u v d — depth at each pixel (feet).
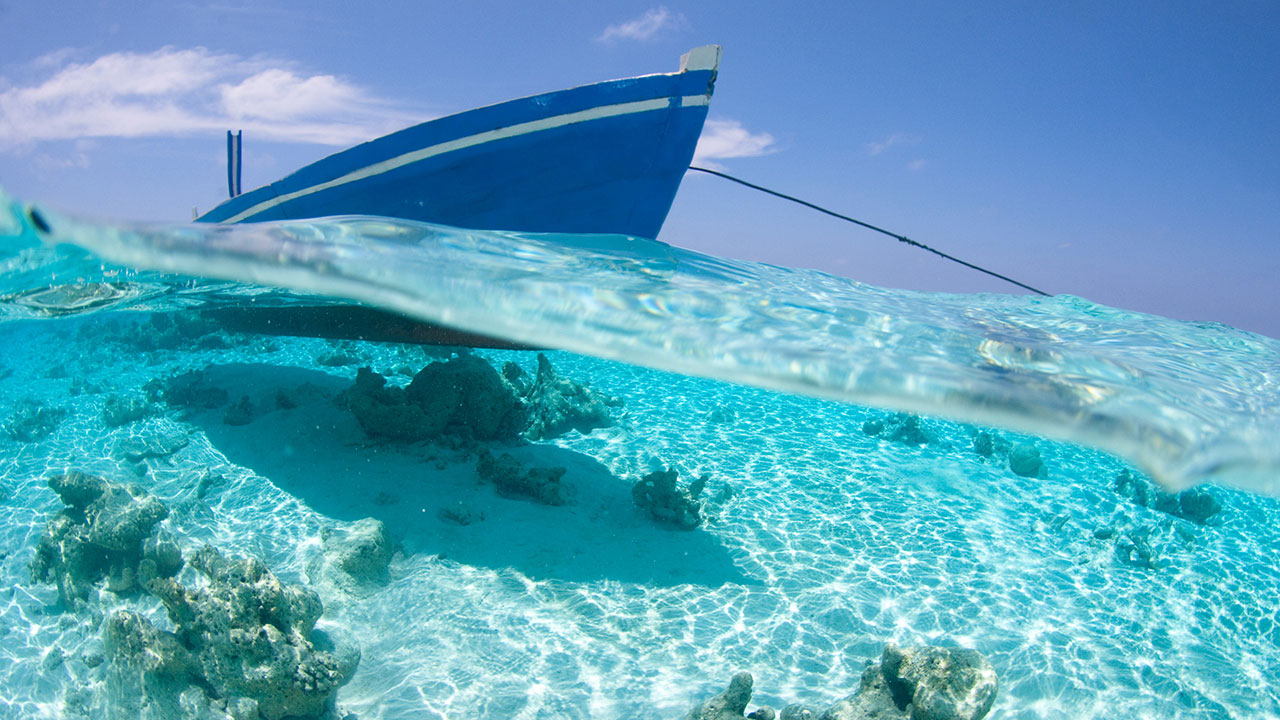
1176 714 22.21
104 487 25.85
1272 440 12.64
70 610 25.11
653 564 27.99
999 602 27.89
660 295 19.70
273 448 35.94
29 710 20.74
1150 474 11.04
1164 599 29.30
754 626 24.76
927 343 18.07
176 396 44.01
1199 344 24.52
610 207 32.30
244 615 18.61
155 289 28.89
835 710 16.07
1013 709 22.00
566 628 23.67
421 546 27.71
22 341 65.36
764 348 15.60
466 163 29.60
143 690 19.12
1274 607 29.09
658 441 42.34
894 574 29.30
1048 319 28.19
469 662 21.88
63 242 19.36
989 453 45.78
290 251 18.80
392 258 19.67
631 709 20.35
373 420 35.27
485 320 18.17
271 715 18.61
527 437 39.86
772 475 38.88
